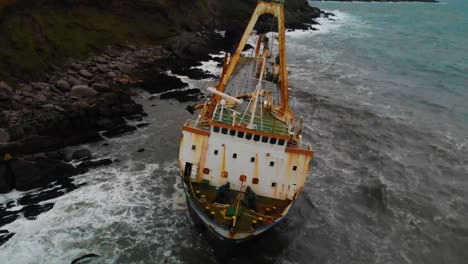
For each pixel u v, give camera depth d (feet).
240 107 93.35
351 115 162.09
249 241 73.97
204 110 93.50
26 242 79.15
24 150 106.83
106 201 93.61
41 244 78.95
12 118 117.19
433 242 90.27
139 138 126.72
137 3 243.40
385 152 132.46
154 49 222.48
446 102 189.06
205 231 77.61
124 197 95.66
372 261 83.10
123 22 232.73
